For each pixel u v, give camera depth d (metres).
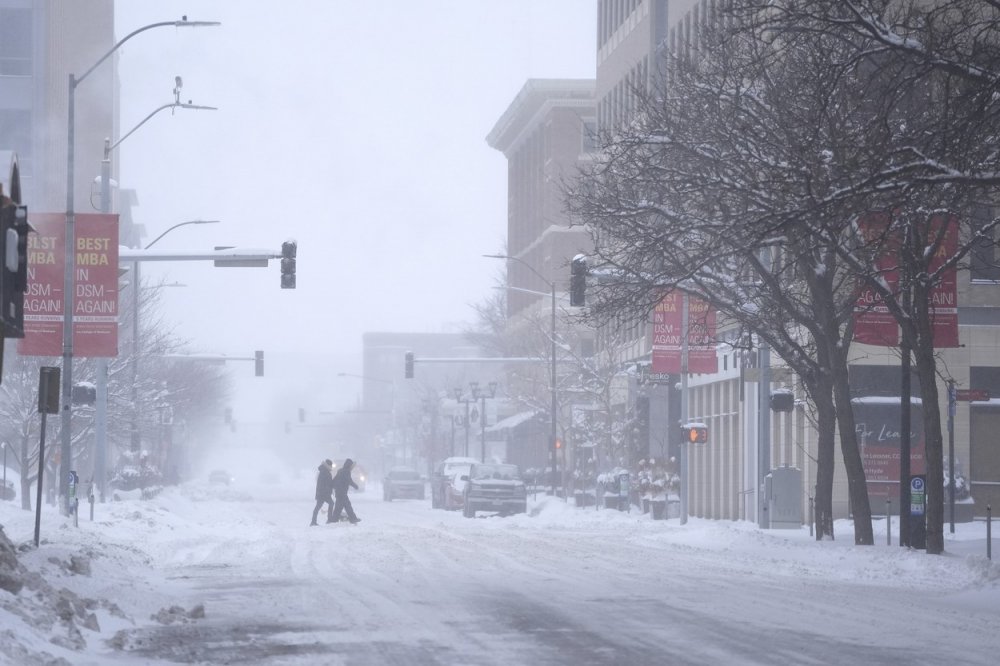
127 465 123.38
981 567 46.12
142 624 29.72
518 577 43.56
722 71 58.78
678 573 46.00
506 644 26.86
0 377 26.70
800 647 26.58
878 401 83.12
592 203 60.16
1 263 26.75
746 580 43.44
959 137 38.59
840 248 49.75
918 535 54.59
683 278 50.53
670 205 58.94
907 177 36.50
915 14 45.44
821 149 42.97
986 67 37.38
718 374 109.50
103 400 86.75
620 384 140.38
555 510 119.62
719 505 111.44
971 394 71.12
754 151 51.72
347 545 61.25
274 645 26.61
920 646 26.92
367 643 26.97
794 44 49.72
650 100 67.75
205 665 23.94
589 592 38.25
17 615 25.09
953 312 55.25
